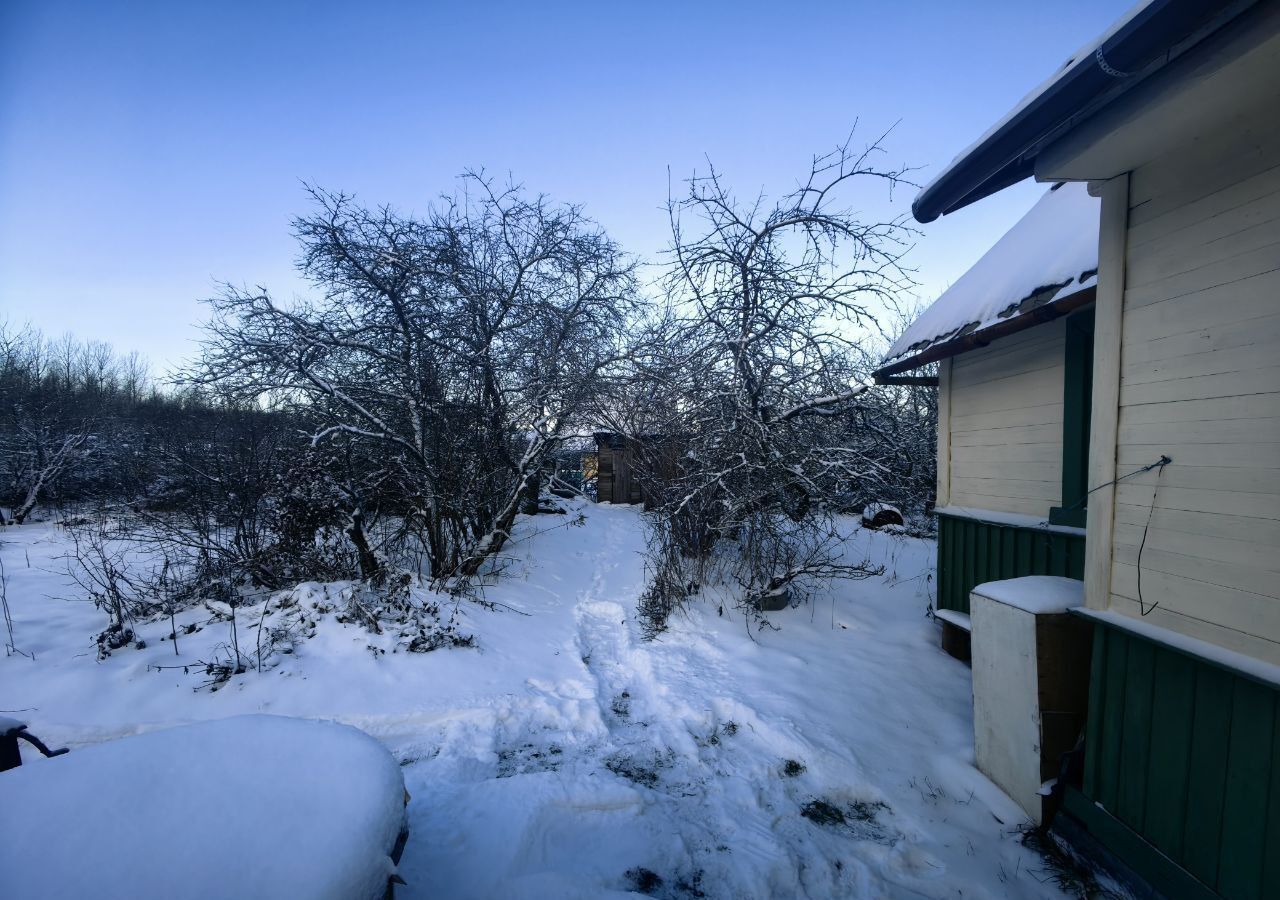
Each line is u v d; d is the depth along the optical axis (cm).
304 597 564
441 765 357
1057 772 305
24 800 156
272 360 694
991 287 462
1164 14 169
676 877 269
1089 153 254
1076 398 417
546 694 469
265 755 185
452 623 558
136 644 498
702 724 422
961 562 561
